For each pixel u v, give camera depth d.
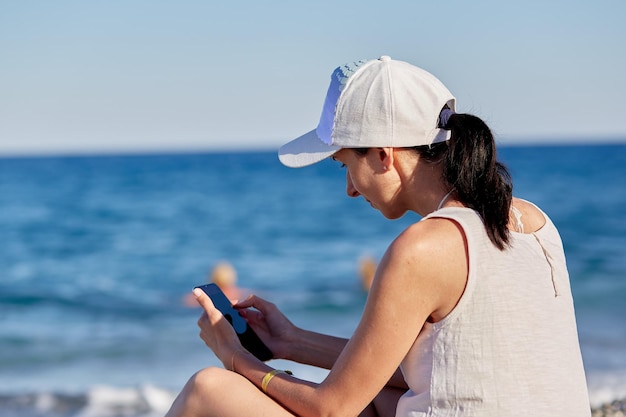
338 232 26.12
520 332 2.27
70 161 101.38
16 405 7.33
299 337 3.17
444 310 2.29
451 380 2.27
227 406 2.58
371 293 2.32
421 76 2.48
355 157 2.51
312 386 2.51
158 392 7.64
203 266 20.00
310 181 49.69
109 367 9.52
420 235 2.28
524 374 2.26
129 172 65.31
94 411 7.16
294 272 18.47
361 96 2.45
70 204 37.91
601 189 37.56
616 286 13.55
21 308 14.32
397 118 2.41
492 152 2.35
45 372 9.33
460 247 2.27
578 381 2.36
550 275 2.38
